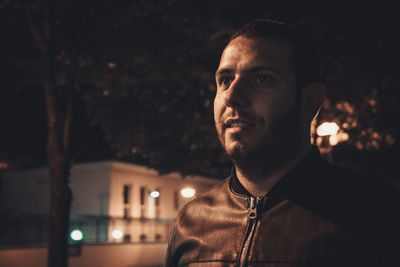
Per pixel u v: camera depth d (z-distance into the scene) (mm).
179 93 13492
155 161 14539
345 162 13086
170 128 13766
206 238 1584
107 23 12016
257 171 1479
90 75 12977
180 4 11781
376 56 10328
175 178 31422
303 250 1368
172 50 12406
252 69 1396
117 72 12758
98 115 14523
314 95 1482
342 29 9805
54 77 11398
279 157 1435
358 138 12258
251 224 1489
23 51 13461
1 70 13641
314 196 1420
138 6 11555
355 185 1424
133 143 14109
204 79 12625
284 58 1403
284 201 1450
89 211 26641
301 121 1453
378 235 1320
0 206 27797
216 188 1735
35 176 28375
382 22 9938
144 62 12492
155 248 25469
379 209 1353
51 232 10883
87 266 20609
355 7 9734
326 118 11680
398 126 12023
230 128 1435
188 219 1705
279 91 1383
